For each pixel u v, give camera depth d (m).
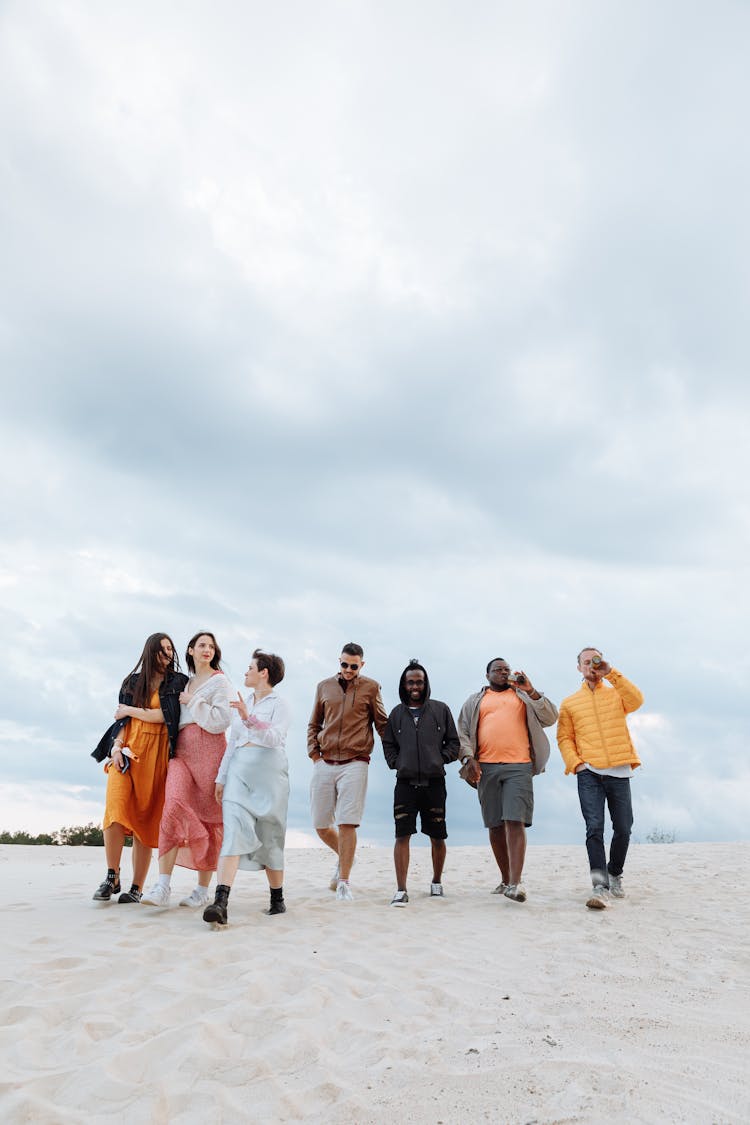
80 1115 2.82
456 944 5.55
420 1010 4.04
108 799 6.42
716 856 11.80
